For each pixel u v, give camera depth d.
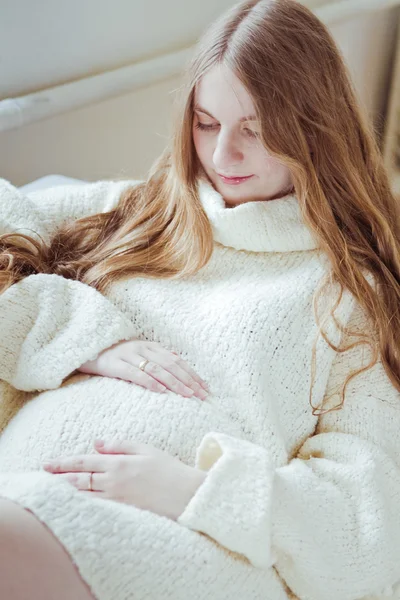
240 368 1.00
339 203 1.13
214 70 1.01
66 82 1.75
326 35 1.08
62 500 0.78
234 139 1.03
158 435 0.95
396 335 1.08
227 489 0.85
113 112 1.89
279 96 1.01
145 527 0.81
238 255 1.12
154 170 1.26
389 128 2.56
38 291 1.08
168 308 1.08
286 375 1.03
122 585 0.77
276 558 0.89
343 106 1.11
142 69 1.80
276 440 0.99
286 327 1.03
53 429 0.96
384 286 1.12
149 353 1.03
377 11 2.33
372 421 1.03
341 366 1.07
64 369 1.02
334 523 0.92
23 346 1.06
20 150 1.72
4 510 0.76
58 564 0.75
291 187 1.11
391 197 1.22
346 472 0.96
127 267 1.14
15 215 1.21
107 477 0.88
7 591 0.72
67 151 1.83
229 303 1.05
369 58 2.48
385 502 0.96
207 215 1.11
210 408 0.99
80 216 1.27
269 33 1.01
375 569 0.92
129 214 1.24
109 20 1.78
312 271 1.09
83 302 1.07
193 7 1.97
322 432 1.05
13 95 1.66
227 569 0.84
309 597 0.93
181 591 0.80
